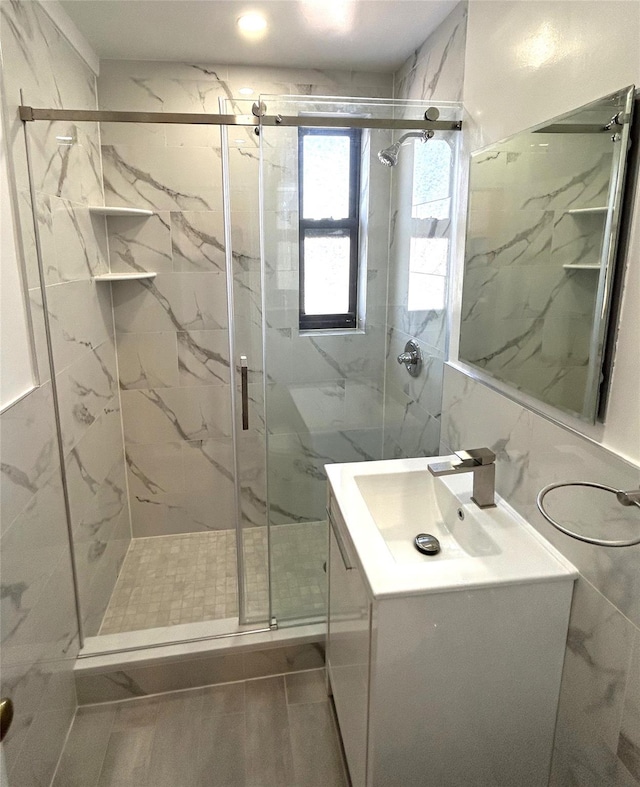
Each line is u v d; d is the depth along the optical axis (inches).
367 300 94.7
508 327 59.9
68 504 76.7
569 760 52.6
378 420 99.7
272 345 92.3
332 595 70.6
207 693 79.4
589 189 45.1
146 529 116.6
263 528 102.2
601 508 45.9
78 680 76.8
